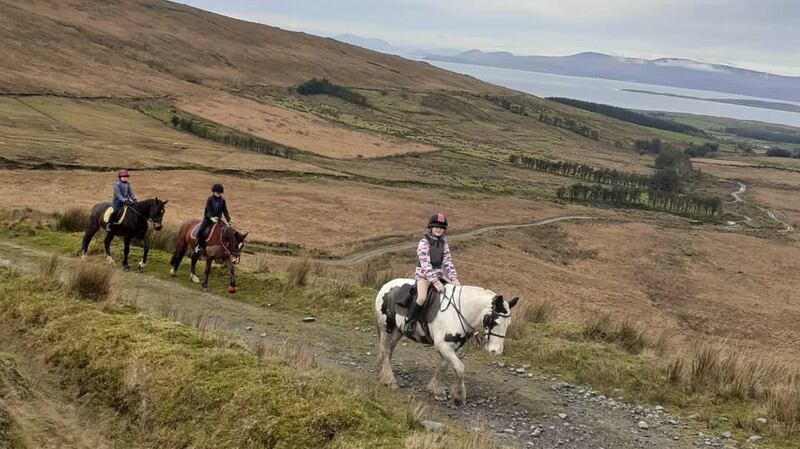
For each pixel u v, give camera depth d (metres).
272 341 11.09
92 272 10.85
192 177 86.25
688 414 8.96
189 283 15.83
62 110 126.81
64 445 6.43
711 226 111.38
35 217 27.23
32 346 8.41
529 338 11.96
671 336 14.09
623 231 93.56
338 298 14.45
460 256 62.84
